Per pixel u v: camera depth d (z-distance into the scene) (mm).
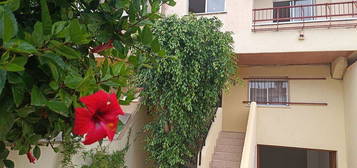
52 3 1447
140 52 1771
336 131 8039
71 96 1223
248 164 5281
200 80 5992
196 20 6059
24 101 1207
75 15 1572
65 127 1446
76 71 1433
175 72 5559
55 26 1110
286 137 8406
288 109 8547
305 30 7445
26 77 1122
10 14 914
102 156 4816
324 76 8398
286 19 8086
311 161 11516
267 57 8102
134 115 6395
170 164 5816
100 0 1613
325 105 8242
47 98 1225
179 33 5656
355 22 7387
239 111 8977
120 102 1654
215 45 5992
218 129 8023
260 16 8898
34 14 1380
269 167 12391
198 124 6254
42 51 1073
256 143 8375
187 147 6258
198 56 5734
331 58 7922
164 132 6031
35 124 1461
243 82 8609
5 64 913
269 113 8672
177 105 5734
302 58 8062
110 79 1505
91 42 1619
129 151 6066
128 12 1623
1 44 940
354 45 7051
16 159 2590
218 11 8578
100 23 1555
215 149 7500
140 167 6613
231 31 7254
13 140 1422
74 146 3506
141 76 5598
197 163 6328
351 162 7305
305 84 8516
